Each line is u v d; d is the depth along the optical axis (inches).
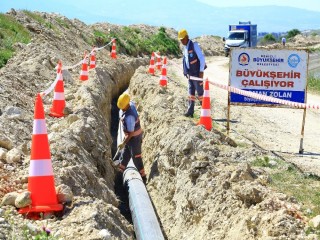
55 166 300.5
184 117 474.6
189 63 493.7
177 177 361.7
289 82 433.1
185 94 621.3
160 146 417.7
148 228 324.5
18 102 448.1
